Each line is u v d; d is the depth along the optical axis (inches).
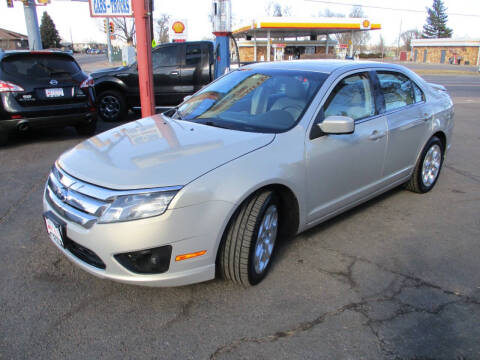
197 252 105.1
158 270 103.3
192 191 101.8
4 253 139.3
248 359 93.8
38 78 274.8
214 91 163.8
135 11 258.5
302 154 127.1
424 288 122.5
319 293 118.9
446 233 159.2
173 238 101.3
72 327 103.6
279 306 112.7
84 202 103.9
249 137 122.9
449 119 207.2
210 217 104.5
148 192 99.7
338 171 141.9
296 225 133.3
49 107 278.8
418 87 191.5
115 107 400.8
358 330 103.7
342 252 142.9
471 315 110.3
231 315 108.7
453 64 2495.1
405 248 146.7
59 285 121.3
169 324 105.1
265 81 153.7
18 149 280.4
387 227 163.5
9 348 96.1
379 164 162.6
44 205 121.1
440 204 188.9
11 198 188.9
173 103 406.6
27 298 115.0
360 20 1273.4
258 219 112.7
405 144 175.6
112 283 122.3
